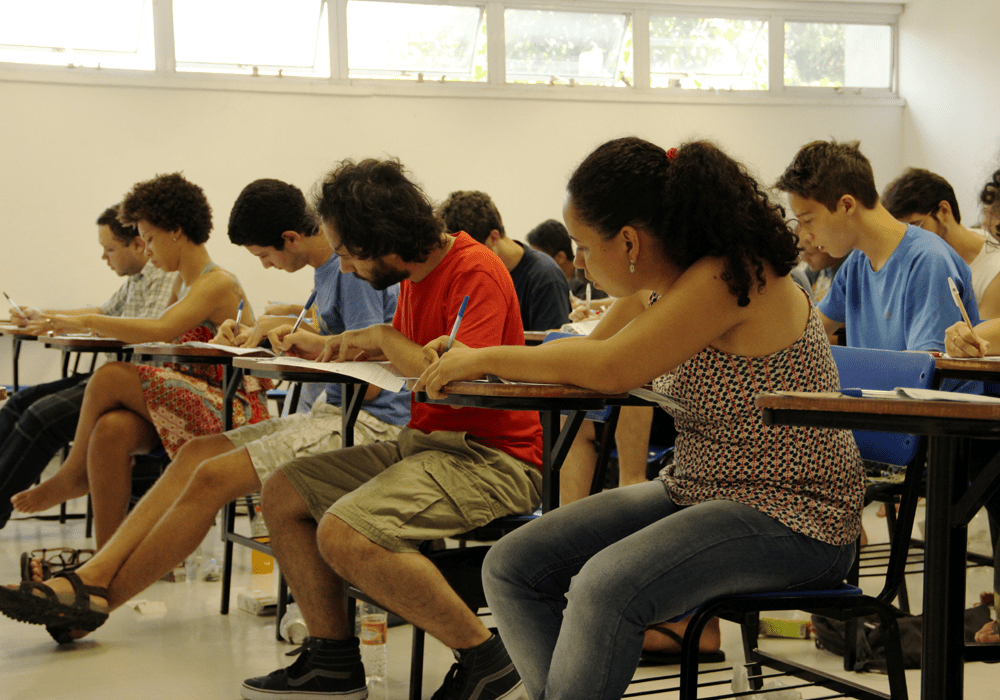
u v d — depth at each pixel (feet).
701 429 4.22
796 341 4.07
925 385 4.96
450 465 5.37
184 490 6.53
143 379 8.43
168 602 8.52
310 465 5.69
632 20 20.93
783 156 22.03
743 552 3.81
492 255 5.81
